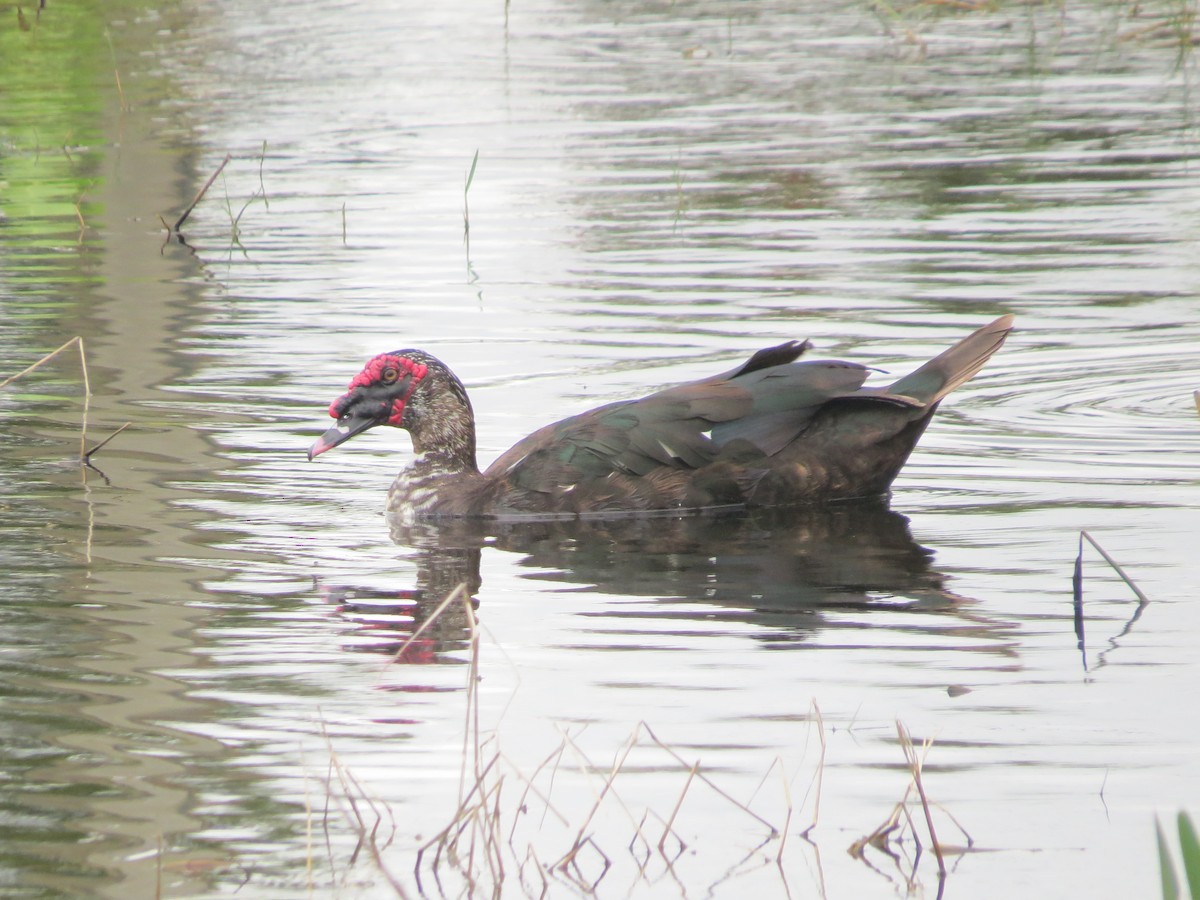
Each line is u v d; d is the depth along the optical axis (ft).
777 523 40.81
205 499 42.37
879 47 115.44
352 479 44.65
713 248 67.87
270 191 79.20
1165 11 121.60
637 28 126.52
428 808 25.73
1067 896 22.91
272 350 55.62
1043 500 41.52
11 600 34.73
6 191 79.20
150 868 23.90
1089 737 27.50
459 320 58.65
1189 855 20.29
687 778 26.50
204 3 136.77
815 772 26.61
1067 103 95.91
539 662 31.27
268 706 29.35
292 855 24.34
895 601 34.37
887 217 72.28
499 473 43.11
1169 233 68.39
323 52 116.98
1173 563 36.29
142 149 87.30
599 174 81.10
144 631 33.04
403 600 35.09
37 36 118.52
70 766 26.96
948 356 43.34
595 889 23.56
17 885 23.38
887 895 23.11
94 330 58.13
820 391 42.80
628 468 42.14
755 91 101.71
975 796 25.67
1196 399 46.11
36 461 44.93
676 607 34.32
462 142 88.69
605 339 56.03
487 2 140.87
